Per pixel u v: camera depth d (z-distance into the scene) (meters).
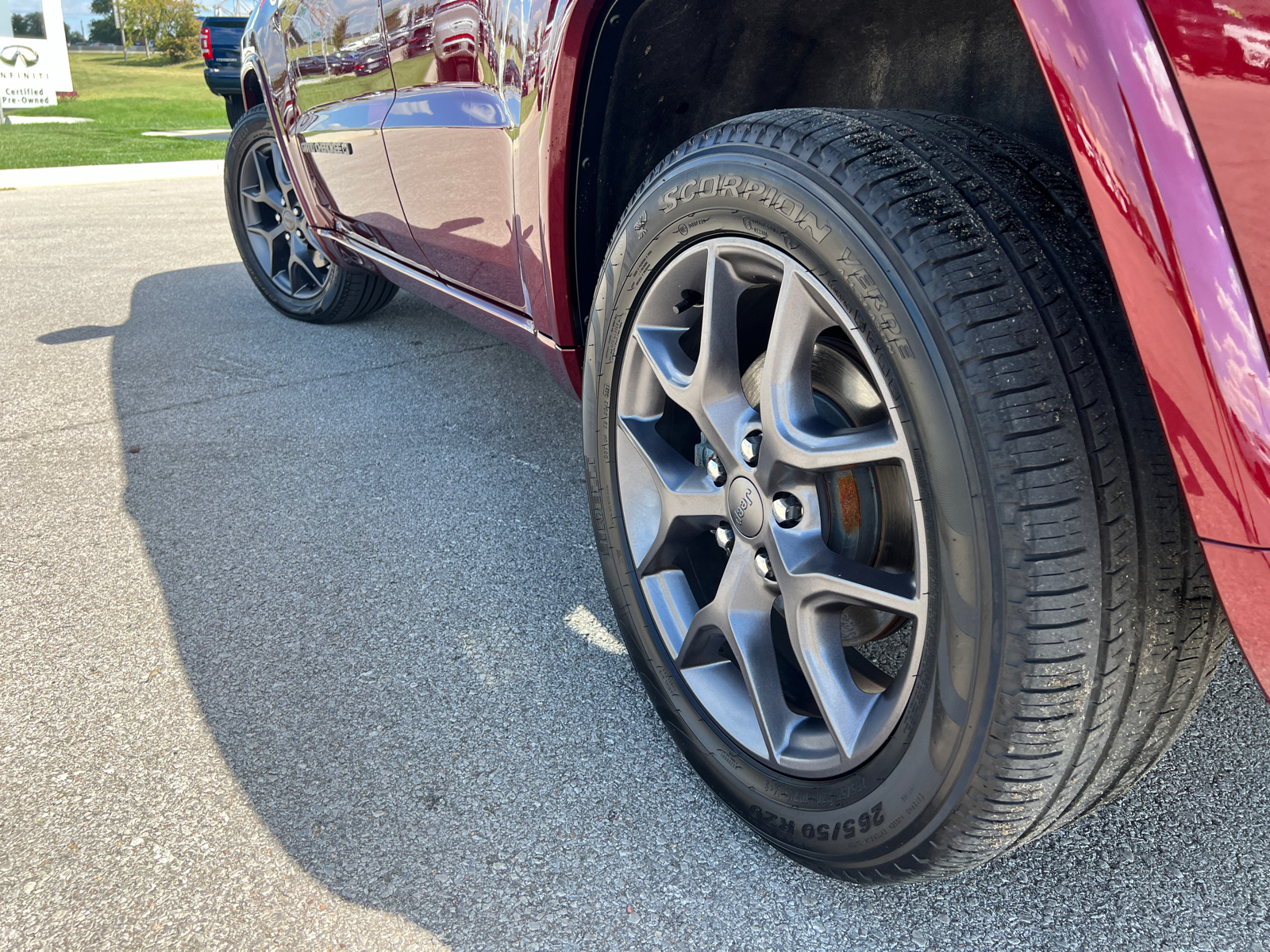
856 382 1.40
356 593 2.16
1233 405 0.86
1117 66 0.88
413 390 3.49
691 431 1.67
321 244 3.67
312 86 3.10
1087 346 1.04
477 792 1.55
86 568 2.27
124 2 74.12
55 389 3.53
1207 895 1.33
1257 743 1.63
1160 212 0.87
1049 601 1.00
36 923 1.31
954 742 1.08
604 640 1.98
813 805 1.30
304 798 1.54
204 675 1.86
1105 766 1.12
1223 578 0.91
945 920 1.31
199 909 1.33
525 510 2.56
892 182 1.12
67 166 11.99
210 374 3.68
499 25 1.89
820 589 1.26
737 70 1.73
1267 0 0.79
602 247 1.89
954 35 1.48
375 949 1.26
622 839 1.46
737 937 1.28
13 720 1.73
